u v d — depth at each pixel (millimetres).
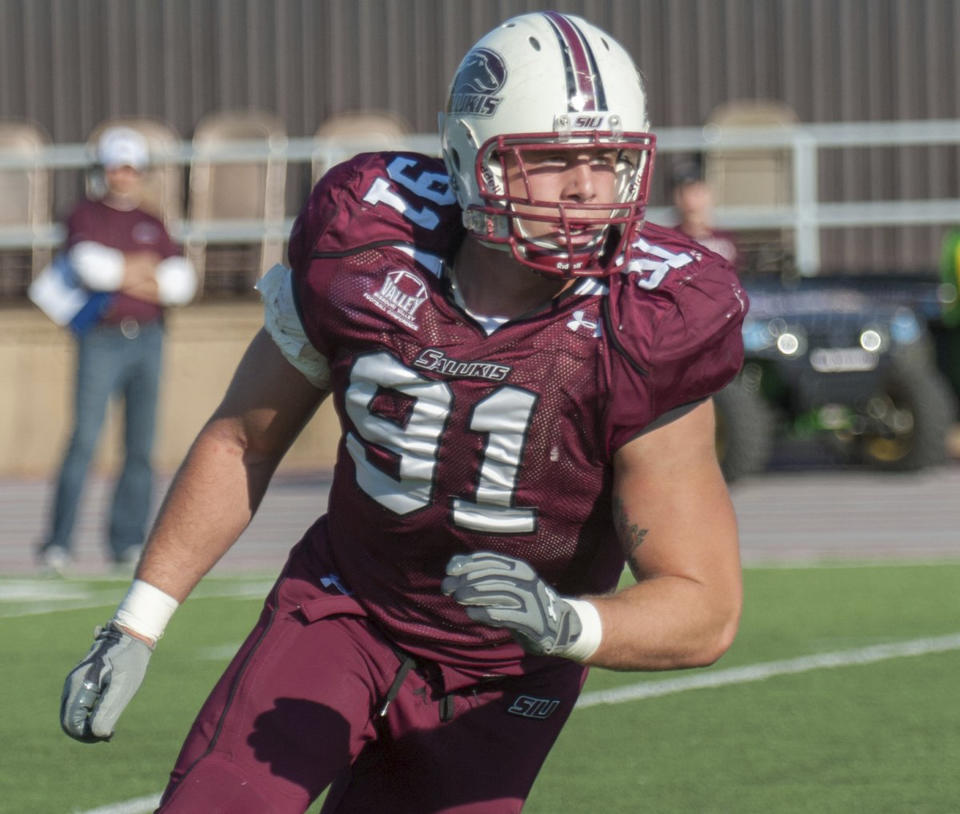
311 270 11477
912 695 22469
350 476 11836
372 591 11945
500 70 10820
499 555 9891
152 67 70250
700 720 21219
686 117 68750
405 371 11070
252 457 12406
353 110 69625
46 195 68312
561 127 10625
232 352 57219
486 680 12062
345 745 11578
